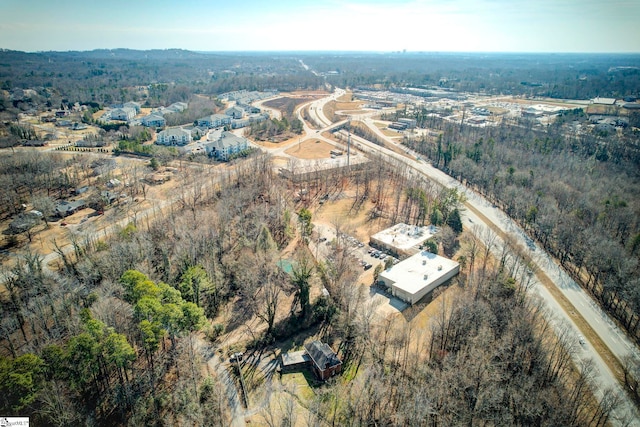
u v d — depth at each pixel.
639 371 111.31
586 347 122.12
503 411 92.50
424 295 141.50
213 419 93.88
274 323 126.38
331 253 162.12
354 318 121.00
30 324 118.00
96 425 92.94
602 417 98.69
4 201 193.88
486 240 179.12
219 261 153.25
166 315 99.19
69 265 145.88
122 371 106.00
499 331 117.25
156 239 162.12
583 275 159.00
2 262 149.12
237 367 110.56
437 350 116.00
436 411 90.12
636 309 134.62
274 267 146.75
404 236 178.88
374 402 95.00
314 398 101.50
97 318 104.69
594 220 190.50
